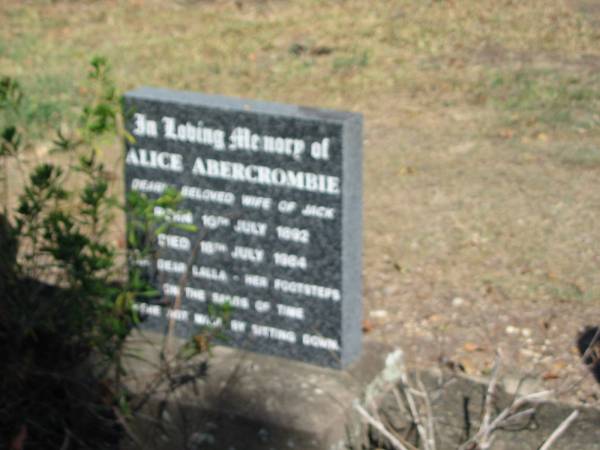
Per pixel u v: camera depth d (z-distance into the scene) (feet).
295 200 6.78
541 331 8.04
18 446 6.35
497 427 7.00
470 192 10.06
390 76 13.05
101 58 6.73
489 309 8.33
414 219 9.62
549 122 11.59
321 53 13.93
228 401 6.59
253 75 13.10
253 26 15.06
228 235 7.03
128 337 7.23
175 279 7.25
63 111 11.55
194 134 6.93
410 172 10.47
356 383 6.81
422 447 6.77
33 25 15.01
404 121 11.71
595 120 11.64
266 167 6.79
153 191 7.16
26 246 7.89
